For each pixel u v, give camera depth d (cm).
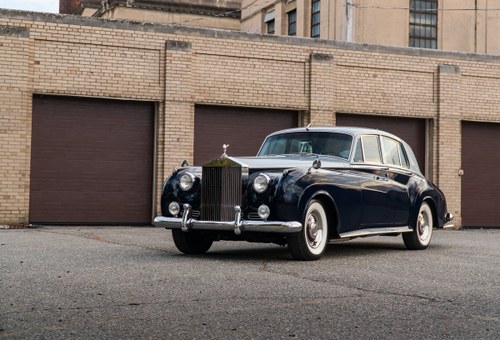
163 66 1742
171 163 1739
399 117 1995
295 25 2897
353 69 1920
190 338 482
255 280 734
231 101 1797
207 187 919
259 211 888
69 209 1686
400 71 1970
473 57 2045
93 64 1684
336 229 956
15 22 1617
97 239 1252
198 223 915
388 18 2564
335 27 2600
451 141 2019
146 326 516
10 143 1611
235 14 3566
